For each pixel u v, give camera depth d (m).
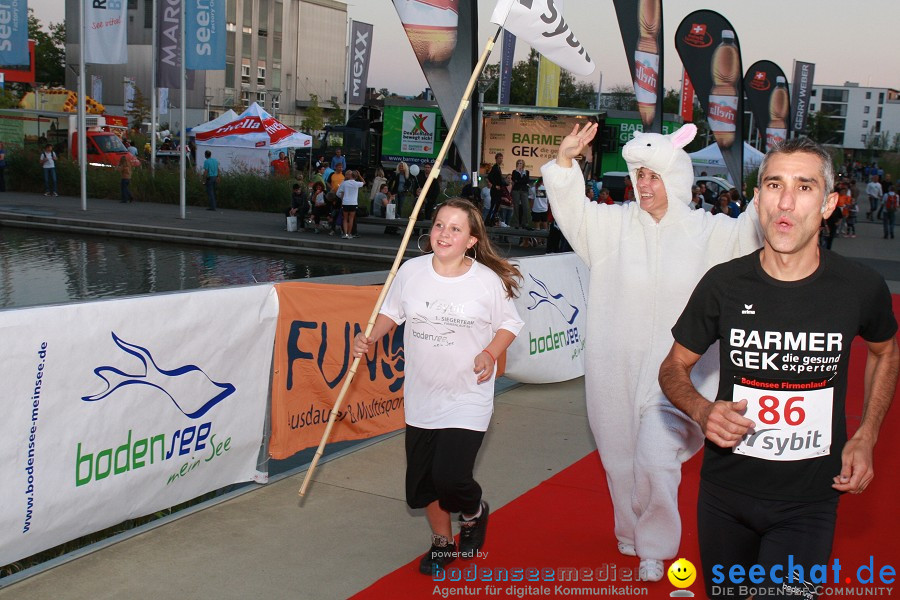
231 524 4.52
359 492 5.11
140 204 26.97
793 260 2.58
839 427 2.60
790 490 2.61
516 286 3.97
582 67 4.88
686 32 20.23
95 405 4.00
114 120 44.50
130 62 66.94
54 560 3.97
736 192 21.17
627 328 3.90
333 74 82.12
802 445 2.58
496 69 53.38
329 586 3.85
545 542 4.43
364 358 5.91
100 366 4.01
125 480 4.20
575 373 8.52
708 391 3.84
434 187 22.77
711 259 3.80
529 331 7.80
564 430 6.60
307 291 5.30
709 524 2.76
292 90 77.44
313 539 4.38
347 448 6.02
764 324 2.58
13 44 19.86
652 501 3.70
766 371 2.59
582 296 8.75
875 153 122.62
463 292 3.83
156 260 17.28
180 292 4.44
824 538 2.58
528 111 28.98
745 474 2.65
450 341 3.83
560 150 3.95
